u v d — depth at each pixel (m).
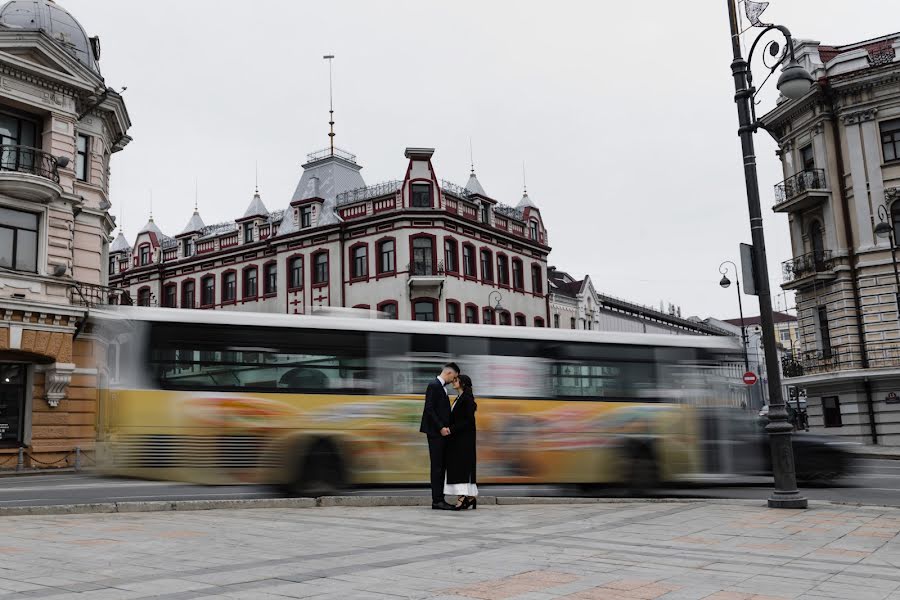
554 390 15.05
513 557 7.12
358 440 13.92
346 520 10.16
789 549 7.70
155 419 12.98
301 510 11.62
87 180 31.47
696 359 16.12
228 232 52.75
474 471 11.59
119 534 8.66
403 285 44.12
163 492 16.50
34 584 5.80
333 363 14.09
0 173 26.64
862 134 34.53
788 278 37.62
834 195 35.09
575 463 14.84
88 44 32.78
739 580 6.08
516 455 14.59
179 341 13.37
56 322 28.08
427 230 44.84
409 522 9.95
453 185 48.16
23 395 27.67
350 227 46.66
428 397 11.67
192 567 6.55
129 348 13.17
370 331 14.41
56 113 29.34
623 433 15.22
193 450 13.06
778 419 11.89
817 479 16.62
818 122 35.69
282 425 13.56
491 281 48.75
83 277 30.45
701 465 15.68
